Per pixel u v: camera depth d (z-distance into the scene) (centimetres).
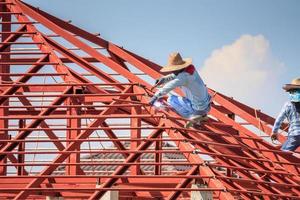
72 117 2947
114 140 2848
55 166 2803
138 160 3297
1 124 3547
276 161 3081
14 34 3716
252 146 3416
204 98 2631
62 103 3481
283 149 3127
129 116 2922
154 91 3356
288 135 3078
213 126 3491
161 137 3209
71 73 3462
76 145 2873
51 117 2962
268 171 2934
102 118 2931
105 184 2759
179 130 2942
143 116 2934
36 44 3619
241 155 3394
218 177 2673
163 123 3009
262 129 3591
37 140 2838
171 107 2788
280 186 2931
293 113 3030
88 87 3600
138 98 3281
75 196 3189
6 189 2652
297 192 3209
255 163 3319
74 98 3444
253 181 2800
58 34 3772
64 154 2836
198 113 2673
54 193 3203
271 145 3319
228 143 3441
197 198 2672
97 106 3045
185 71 2548
